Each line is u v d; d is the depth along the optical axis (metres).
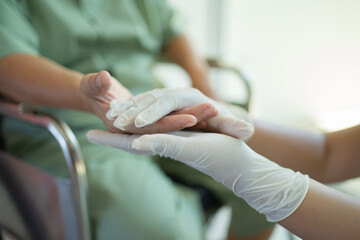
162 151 0.37
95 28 0.82
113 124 0.41
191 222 0.66
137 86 0.90
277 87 1.69
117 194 0.64
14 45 0.65
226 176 0.40
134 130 0.39
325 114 1.56
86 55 0.83
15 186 0.70
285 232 0.85
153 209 0.63
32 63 0.62
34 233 0.70
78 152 0.56
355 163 0.59
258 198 0.41
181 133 0.41
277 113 1.70
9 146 0.75
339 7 1.42
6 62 0.63
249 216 0.81
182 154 0.38
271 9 1.61
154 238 0.60
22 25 0.69
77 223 0.58
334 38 1.47
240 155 0.40
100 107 0.43
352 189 0.62
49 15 0.75
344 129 0.63
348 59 1.47
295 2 1.53
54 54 0.77
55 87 0.57
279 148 0.61
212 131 0.44
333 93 1.55
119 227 0.61
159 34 1.01
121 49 0.90
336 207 0.39
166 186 0.71
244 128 0.40
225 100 1.01
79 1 0.80
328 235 0.39
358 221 0.38
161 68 1.64
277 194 0.40
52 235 0.65
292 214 0.40
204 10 1.76
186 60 1.03
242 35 1.75
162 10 1.01
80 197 0.56
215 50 1.84
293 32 1.58
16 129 0.74
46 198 0.63
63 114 0.75
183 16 1.08
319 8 1.47
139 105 0.38
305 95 1.64
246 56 1.75
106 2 0.86
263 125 0.63
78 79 0.57
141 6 0.95
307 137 0.63
